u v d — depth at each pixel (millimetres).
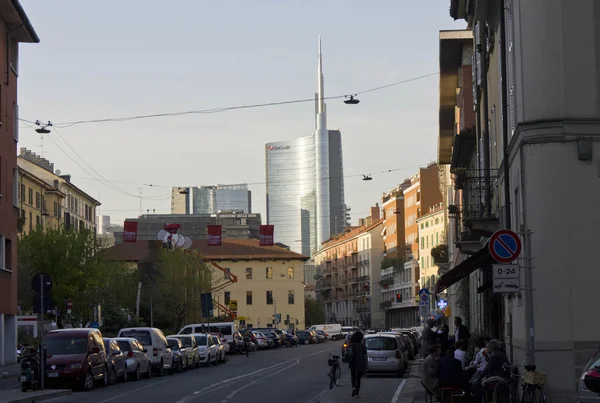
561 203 20547
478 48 34312
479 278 42000
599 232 20438
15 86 52000
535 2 20938
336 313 186250
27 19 50719
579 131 20562
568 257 20422
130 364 35938
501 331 30000
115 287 74438
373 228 163000
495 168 30172
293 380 36688
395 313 149125
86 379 30547
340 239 184250
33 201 98000
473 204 33719
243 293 131875
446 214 81438
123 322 73688
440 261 76125
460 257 54938
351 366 27141
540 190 20656
